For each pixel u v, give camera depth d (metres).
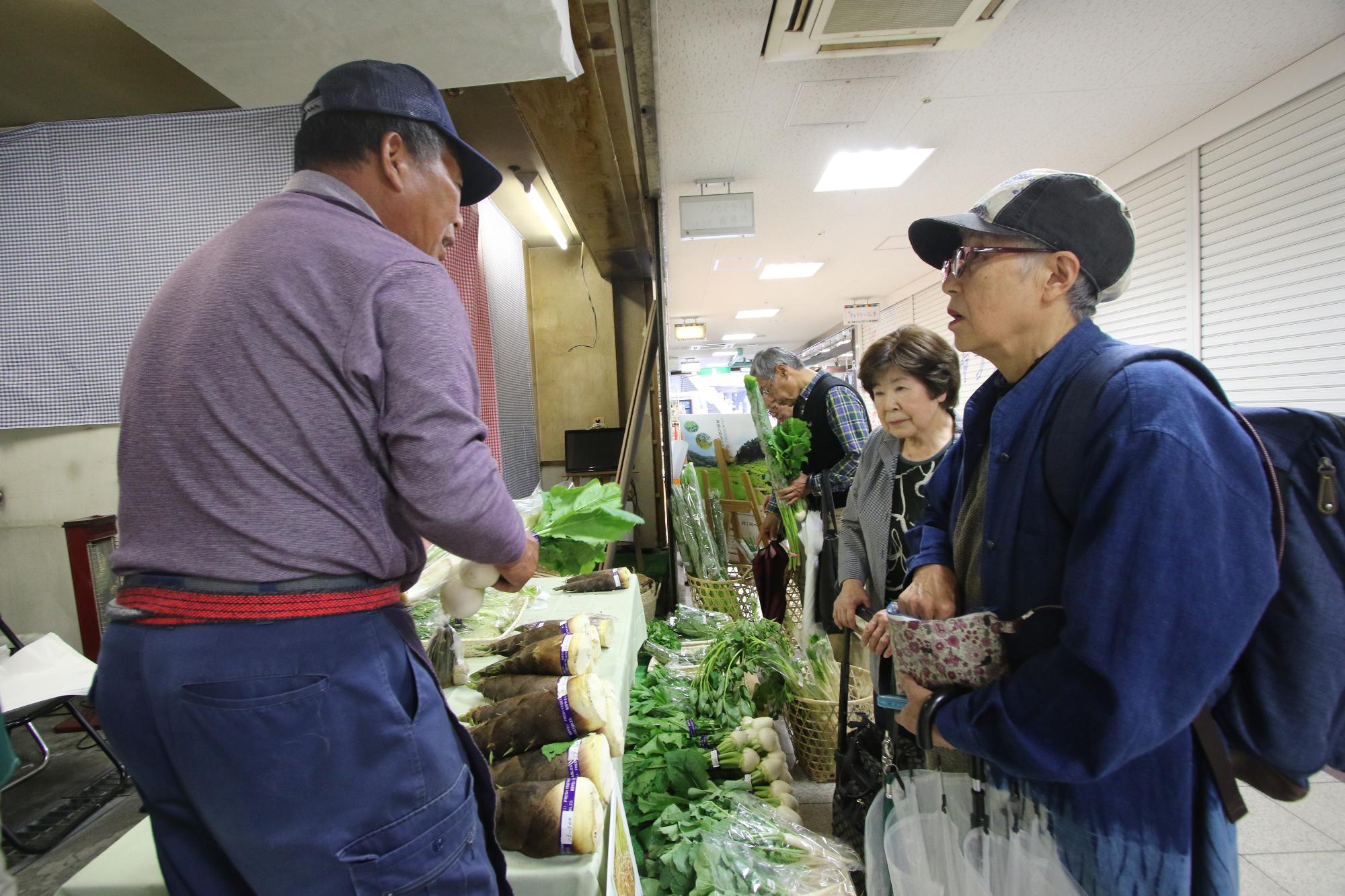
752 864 1.32
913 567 1.21
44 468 3.34
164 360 0.70
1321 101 3.13
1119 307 4.66
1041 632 0.83
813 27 2.62
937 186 4.75
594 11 1.85
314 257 0.72
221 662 0.65
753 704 2.18
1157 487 0.68
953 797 1.00
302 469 0.69
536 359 5.29
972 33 2.69
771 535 3.09
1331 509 0.74
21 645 2.43
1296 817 1.93
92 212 2.30
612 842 0.99
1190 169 3.95
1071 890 0.83
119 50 2.36
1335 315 3.16
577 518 1.64
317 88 0.83
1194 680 0.66
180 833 0.73
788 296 8.92
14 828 2.22
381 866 0.70
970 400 1.08
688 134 3.78
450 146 0.93
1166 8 2.73
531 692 1.27
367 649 0.72
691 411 8.65
